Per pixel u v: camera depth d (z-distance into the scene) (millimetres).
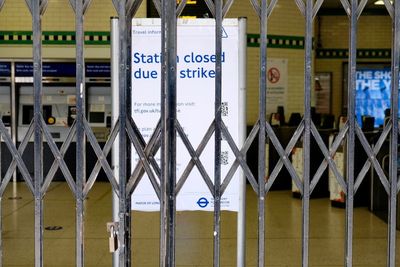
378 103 15617
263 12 2934
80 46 2904
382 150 7367
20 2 10008
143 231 6605
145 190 3586
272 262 5449
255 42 10961
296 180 2977
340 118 9477
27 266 5289
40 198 2934
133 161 3475
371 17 15375
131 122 2973
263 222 2957
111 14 9961
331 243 6172
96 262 5422
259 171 2955
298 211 7875
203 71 3559
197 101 3572
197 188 3590
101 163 2969
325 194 9070
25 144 2936
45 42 10094
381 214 7656
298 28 11328
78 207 2939
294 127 9703
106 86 10211
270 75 11117
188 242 6156
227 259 5543
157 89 3568
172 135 2930
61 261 5438
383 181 3006
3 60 10086
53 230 6672
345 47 15227
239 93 3574
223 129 2953
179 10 2924
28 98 10266
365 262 5453
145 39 3551
